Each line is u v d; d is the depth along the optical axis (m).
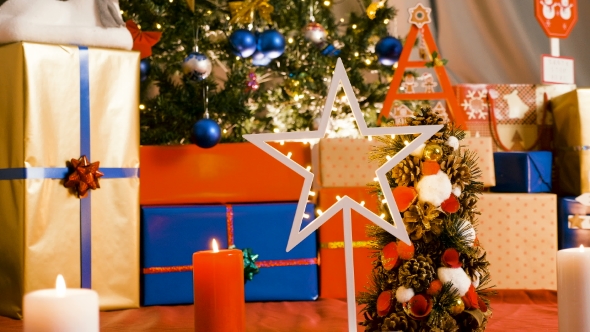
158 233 1.44
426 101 1.97
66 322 0.64
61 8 1.32
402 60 1.68
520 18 2.31
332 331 1.16
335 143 1.50
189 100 1.69
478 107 1.76
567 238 1.49
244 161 1.52
